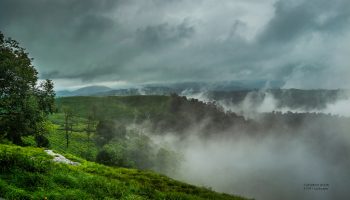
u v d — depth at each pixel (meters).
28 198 20.80
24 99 27.36
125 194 29.84
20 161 27.94
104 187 29.78
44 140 89.12
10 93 26.75
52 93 29.92
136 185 37.72
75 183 27.92
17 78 27.08
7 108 27.42
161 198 33.97
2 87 26.48
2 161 26.75
